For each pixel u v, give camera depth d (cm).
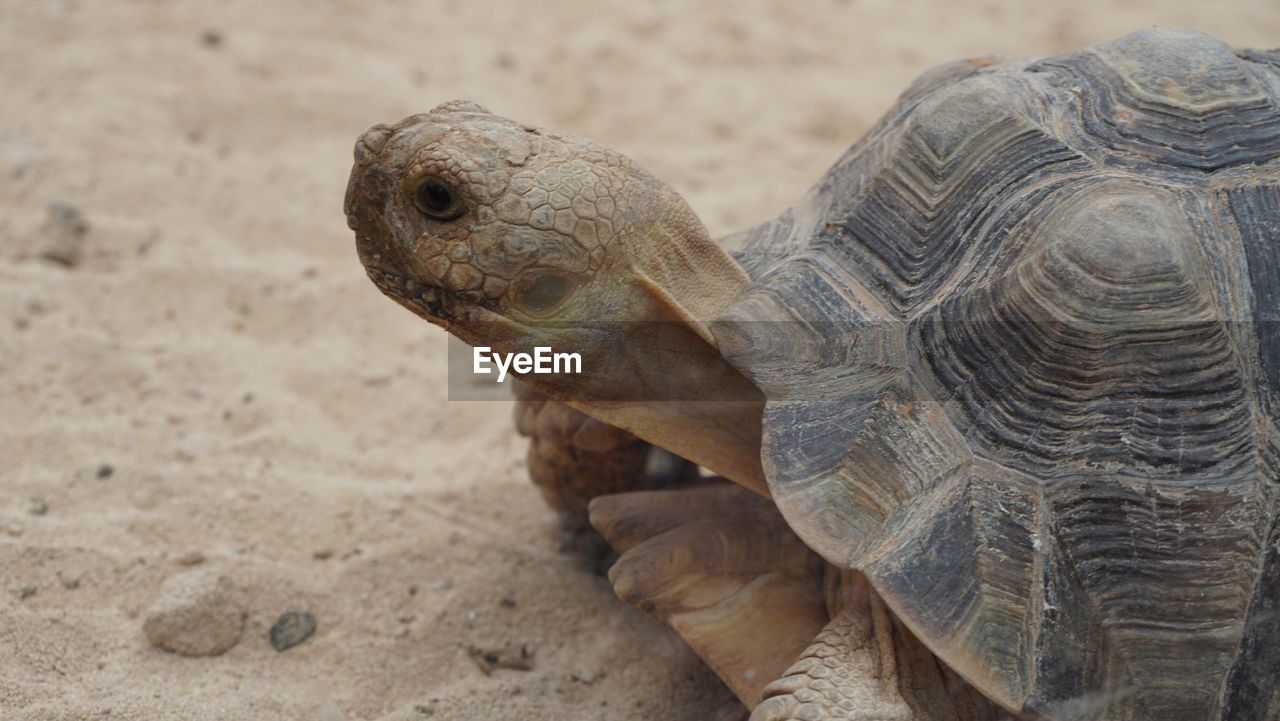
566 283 44
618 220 44
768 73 102
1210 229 43
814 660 43
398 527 54
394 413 60
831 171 49
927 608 41
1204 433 42
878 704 42
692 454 46
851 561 42
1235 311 42
